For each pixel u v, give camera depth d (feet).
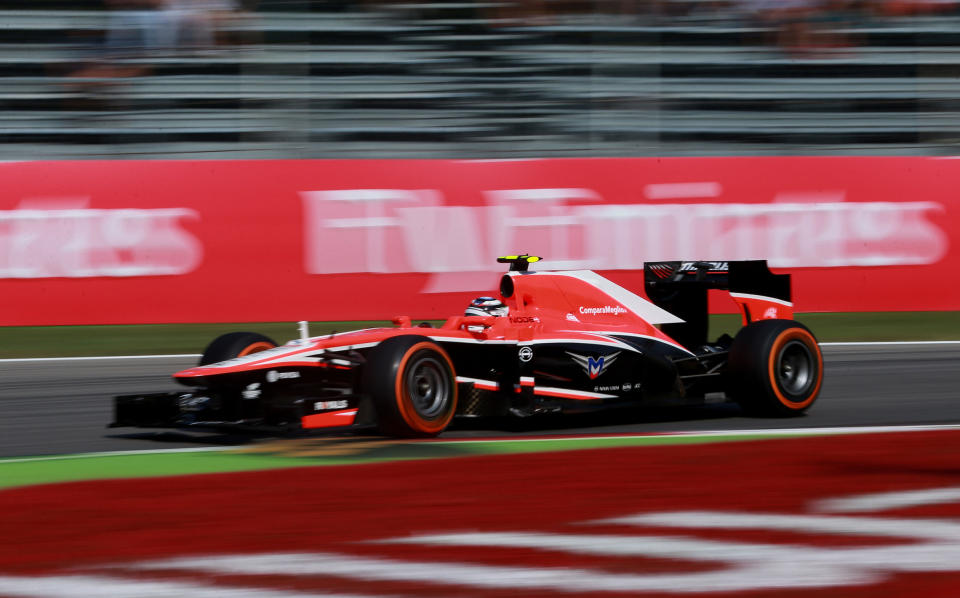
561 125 153.69
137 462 63.31
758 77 157.17
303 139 149.07
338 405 66.54
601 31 155.43
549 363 73.41
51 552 44.16
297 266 133.28
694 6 156.87
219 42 150.20
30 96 148.15
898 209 139.44
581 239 136.77
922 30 158.92
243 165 132.36
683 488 54.90
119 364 110.73
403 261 134.72
